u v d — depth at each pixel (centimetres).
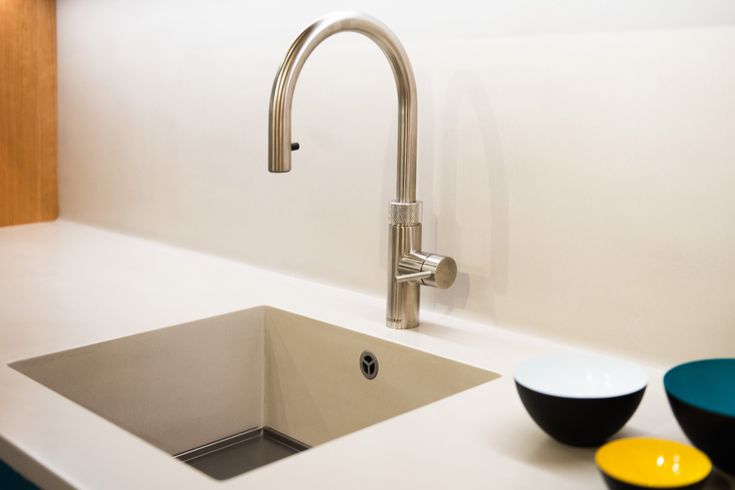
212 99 168
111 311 136
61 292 147
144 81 183
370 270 144
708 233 104
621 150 111
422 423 94
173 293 147
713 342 106
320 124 148
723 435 78
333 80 145
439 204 132
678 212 107
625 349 114
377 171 140
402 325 127
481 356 115
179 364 131
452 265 122
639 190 110
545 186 119
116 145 193
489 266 127
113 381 123
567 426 86
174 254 178
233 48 162
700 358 107
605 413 84
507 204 123
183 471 83
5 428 92
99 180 199
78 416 96
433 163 132
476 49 124
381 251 142
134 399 126
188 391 132
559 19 115
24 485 89
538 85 118
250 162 162
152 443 129
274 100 108
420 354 118
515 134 121
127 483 80
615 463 78
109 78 192
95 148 199
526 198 121
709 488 80
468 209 128
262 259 163
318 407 134
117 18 187
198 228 176
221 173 169
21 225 206
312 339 133
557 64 116
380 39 116
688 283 107
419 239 125
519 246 123
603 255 114
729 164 102
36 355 115
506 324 126
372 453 87
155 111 182
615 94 110
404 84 119
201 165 173
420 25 131
